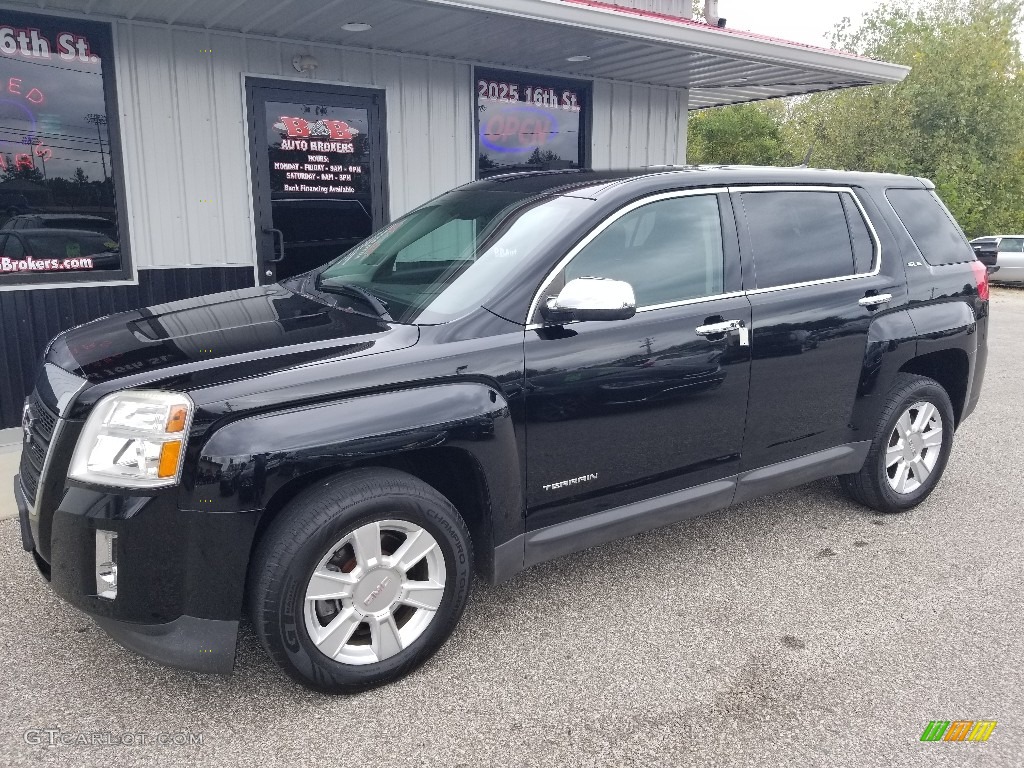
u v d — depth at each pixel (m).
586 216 3.03
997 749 2.42
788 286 3.54
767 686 2.73
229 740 2.42
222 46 5.96
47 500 2.42
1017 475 4.96
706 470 3.39
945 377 4.43
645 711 2.59
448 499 2.98
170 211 5.95
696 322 3.20
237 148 6.18
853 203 3.90
